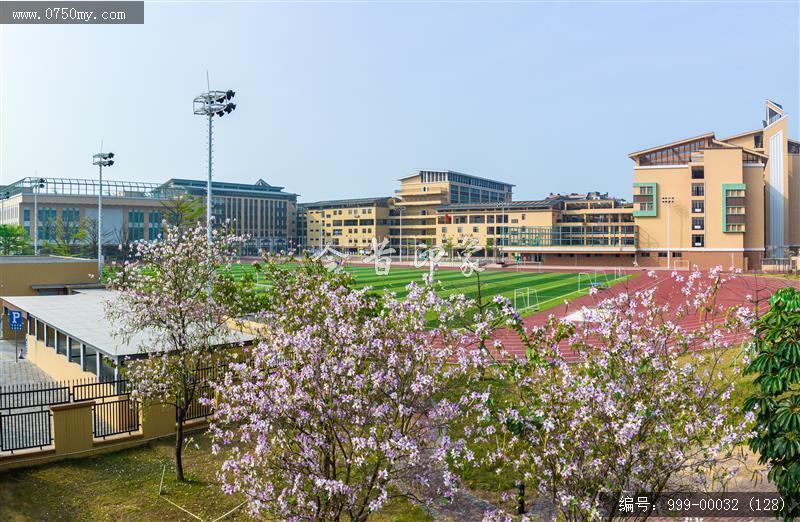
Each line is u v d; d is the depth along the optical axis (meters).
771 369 11.77
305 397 11.02
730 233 110.50
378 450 10.62
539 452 10.77
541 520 14.28
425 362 11.45
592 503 10.18
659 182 115.75
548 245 133.25
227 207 185.50
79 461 18.53
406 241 171.00
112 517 15.10
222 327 21.62
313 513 11.12
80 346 27.75
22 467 17.84
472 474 16.80
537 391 11.16
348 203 180.12
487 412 10.77
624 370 10.90
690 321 36.41
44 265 50.31
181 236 21.94
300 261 20.62
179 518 15.07
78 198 133.38
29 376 33.38
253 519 13.81
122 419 20.70
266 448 10.96
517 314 11.64
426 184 172.38
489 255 142.12
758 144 119.50
